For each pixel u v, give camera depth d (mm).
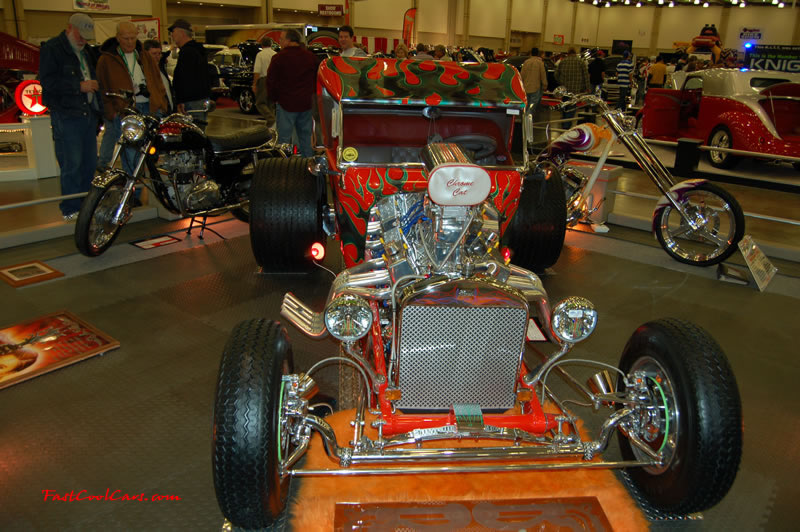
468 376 2293
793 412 3131
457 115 3467
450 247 2357
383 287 2625
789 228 6406
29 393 3070
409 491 2436
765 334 3965
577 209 5250
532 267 4711
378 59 3727
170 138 4832
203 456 2668
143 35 14109
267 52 10461
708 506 2123
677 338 2213
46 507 2344
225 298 4238
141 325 3812
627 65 16438
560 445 2213
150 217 6012
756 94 9070
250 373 2006
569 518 2340
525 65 11016
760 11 37531
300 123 7199
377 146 3482
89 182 5734
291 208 4281
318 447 2684
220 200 5277
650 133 10961
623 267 5105
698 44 18656
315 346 3629
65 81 5293
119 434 2791
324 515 2311
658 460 2221
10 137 9031
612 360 3547
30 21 19984
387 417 2301
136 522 2291
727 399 2045
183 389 3156
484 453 2133
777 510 2461
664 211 5207
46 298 4137
